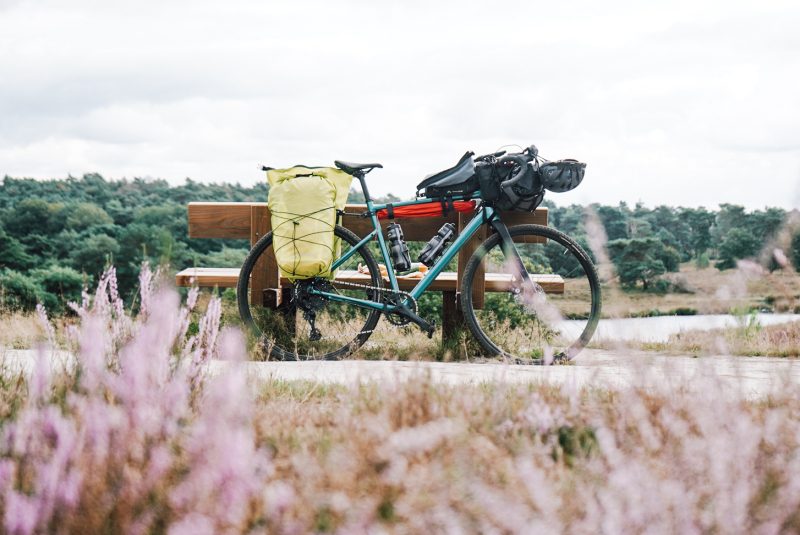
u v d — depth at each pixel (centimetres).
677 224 6222
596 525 137
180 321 236
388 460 155
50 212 8969
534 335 451
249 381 256
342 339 443
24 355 351
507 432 206
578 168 389
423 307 1418
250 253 420
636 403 205
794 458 166
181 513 136
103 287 238
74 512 138
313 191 388
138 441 159
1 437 174
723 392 201
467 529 135
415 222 457
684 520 138
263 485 154
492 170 397
